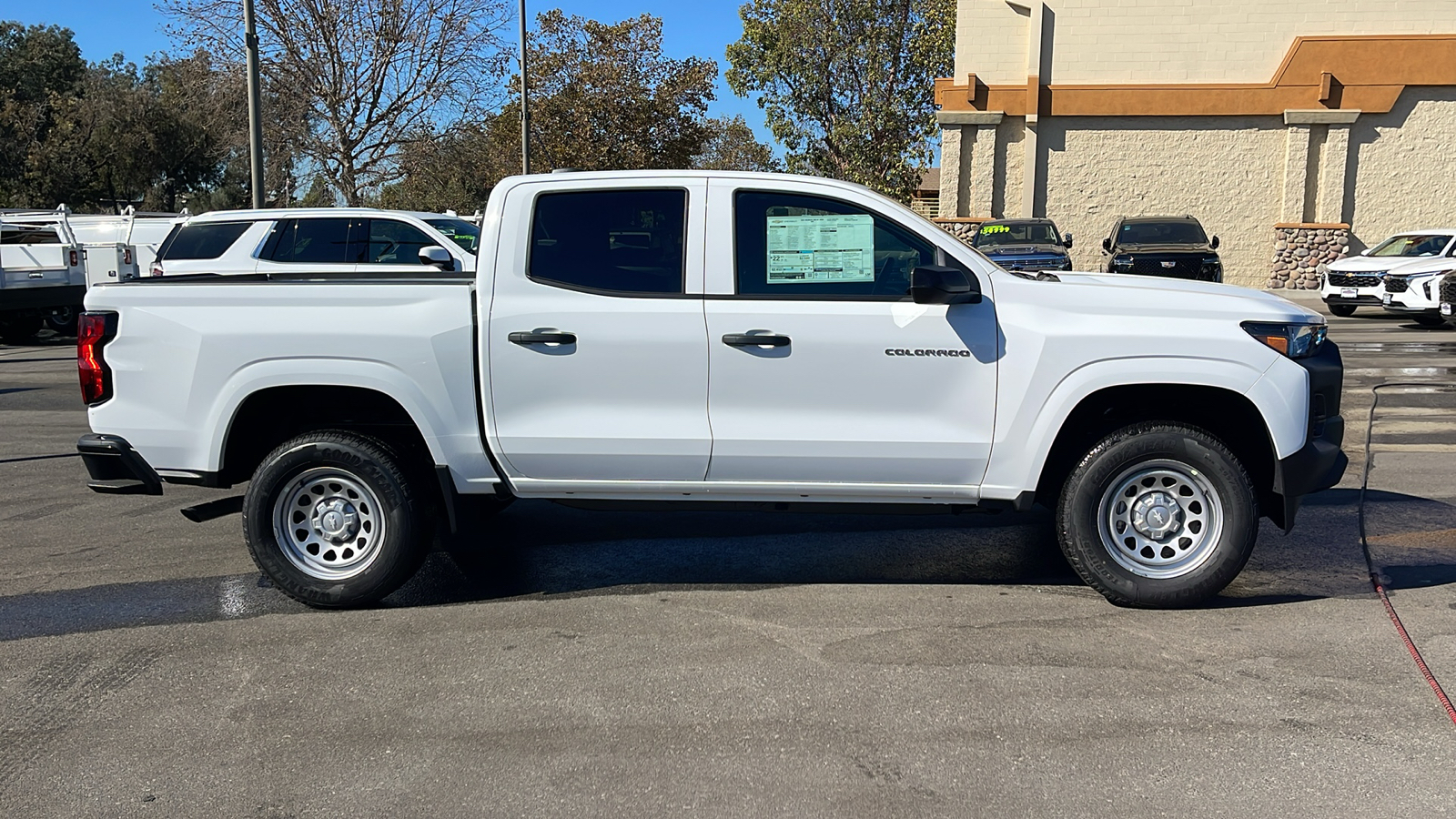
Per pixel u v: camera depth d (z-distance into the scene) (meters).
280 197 29.16
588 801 3.35
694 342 4.83
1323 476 4.83
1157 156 25.84
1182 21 25.11
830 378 4.83
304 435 5.03
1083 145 26.05
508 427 4.94
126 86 49.59
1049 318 4.79
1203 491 4.83
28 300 18.09
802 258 4.90
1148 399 5.11
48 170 42.75
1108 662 4.34
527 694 4.12
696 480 4.99
